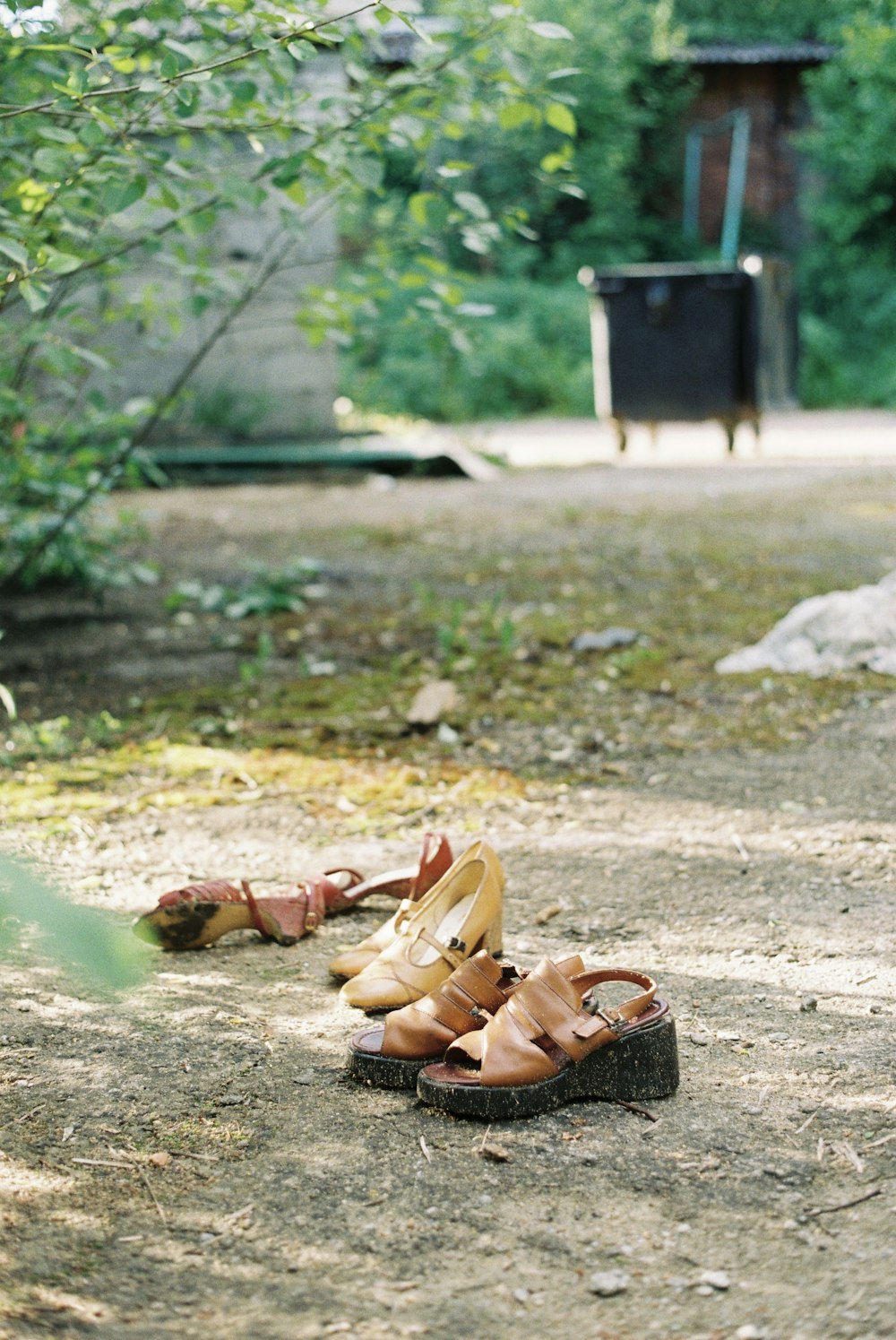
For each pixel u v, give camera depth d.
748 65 26.56
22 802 4.16
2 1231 2.05
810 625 5.78
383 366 21.55
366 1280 1.92
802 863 3.62
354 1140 2.30
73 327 5.06
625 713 5.12
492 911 2.90
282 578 7.28
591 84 24.94
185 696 5.40
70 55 4.27
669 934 3.19
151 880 3.56
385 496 11.69
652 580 7.48
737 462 13.45
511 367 22.28
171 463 12.79
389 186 11.55
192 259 5.48
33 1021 2.78
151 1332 1.81
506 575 7.80
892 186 25.66
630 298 13.28
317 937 3.26
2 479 5.83
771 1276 1.89
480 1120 2.35
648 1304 1.84
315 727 4.98
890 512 9.57
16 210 3.87
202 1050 2.64
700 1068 2.53
